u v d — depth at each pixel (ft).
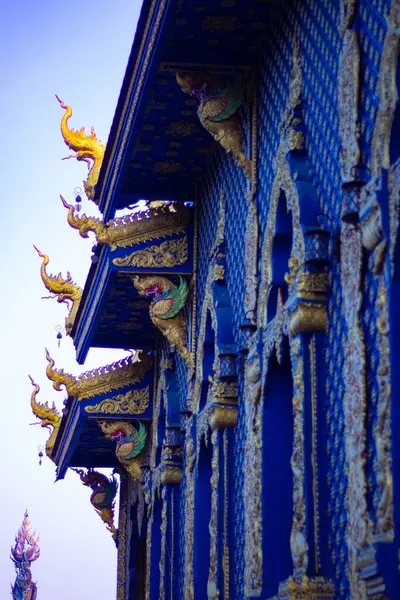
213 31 63.93
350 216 45.78
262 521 57.41
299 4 57.93
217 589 66.69
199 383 76.43
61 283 104.53
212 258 73.72
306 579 48.96
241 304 67.41
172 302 82.53
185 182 82.89
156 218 83.30
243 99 66.33
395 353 42.42
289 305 53.01
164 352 93.04
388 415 42.27
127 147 76.54
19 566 157.07
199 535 75.31
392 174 43.55
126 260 82.53
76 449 119.14
